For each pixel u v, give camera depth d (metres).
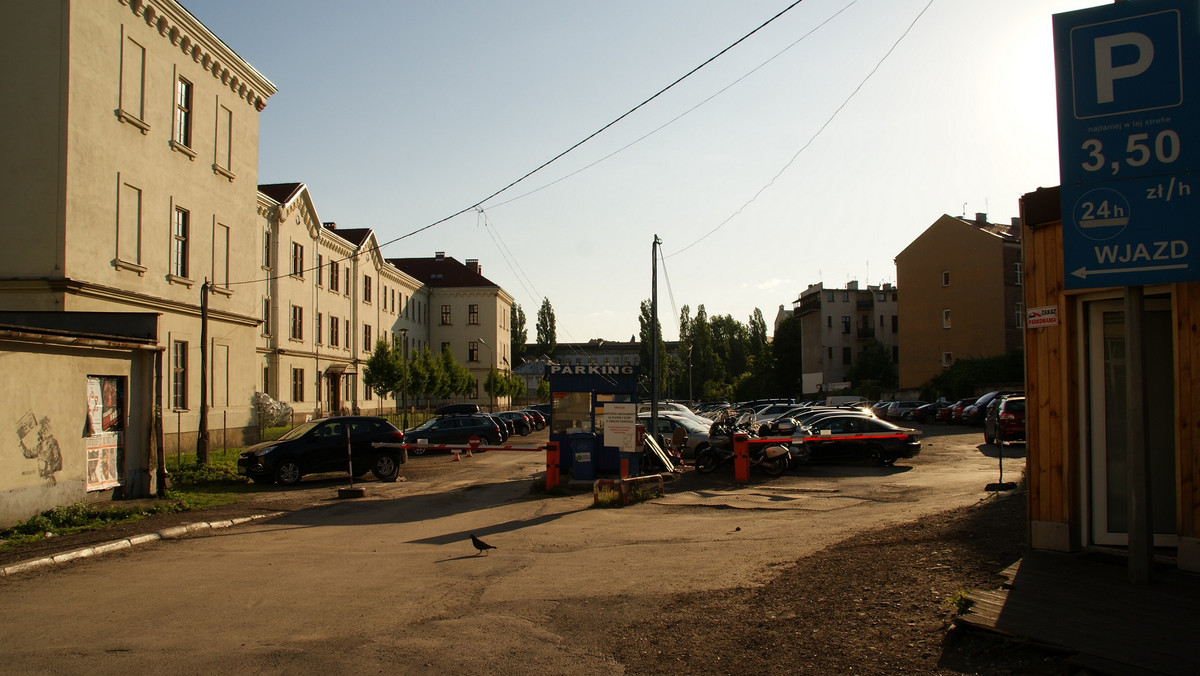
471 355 83.31
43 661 5.61
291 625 6.55
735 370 107.94
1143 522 6.28
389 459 21.02
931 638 5.45
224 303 30.20
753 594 7.16
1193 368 6.64
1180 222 6.08
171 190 26.55
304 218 48.50
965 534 8.78
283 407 41.06
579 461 17.84
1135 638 5.04
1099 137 6.36
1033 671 4.73
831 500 14.46
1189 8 6.15
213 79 29.53
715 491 16.47
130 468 16.11
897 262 62.69
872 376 68.38
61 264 21.25
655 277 25.23
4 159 21.38
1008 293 54.72
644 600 7.21
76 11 21.77
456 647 5.90
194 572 8.99
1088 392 7.47
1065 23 6.52
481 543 9.91
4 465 12.44
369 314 61.94
